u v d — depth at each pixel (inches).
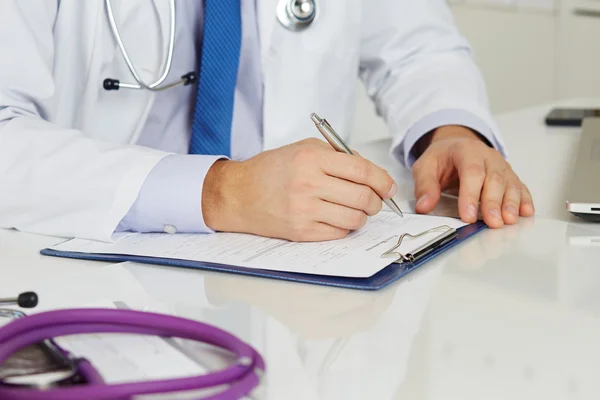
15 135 37.2
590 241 33.7
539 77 114.3
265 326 24.0
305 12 47.8
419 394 19.3
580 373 20.6
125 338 21.8
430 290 27.5
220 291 27.4
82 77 44.2
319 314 25.1
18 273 29.8
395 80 54.5
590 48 112.5
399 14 55.2
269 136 48.4
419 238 33.0
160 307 25.6
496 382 20.1
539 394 19.4
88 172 35.4
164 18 44.4
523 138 53.4
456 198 42.1
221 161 35.9
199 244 32.9
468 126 47.1
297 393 19.4
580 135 51.7
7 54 39.1
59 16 42.9
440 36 55.5
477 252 32.2
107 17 43.6
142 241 33.9
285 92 48.5
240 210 33.9
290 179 32.7
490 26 109.8
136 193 34.5
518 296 26.7
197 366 20.1
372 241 32.9
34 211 35.7
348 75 51.7
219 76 44.8
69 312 21.5
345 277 28.3
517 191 38.6
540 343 22.7
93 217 34.4
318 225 32.7
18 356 20.1
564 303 26.1
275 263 29.9
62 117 44.5
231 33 44.7
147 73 45.5
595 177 40.0
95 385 17.5
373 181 33.5
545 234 34.9
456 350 22.2
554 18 112.3
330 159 33.1
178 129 47.8
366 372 20.7
